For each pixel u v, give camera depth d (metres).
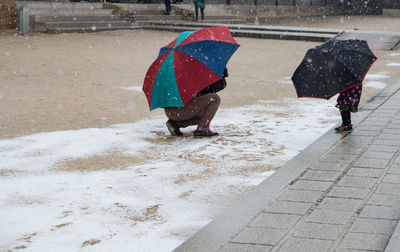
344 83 7.38
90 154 7.26
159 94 8.00
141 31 30.55
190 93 7.82
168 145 7.79
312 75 7.54
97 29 29.39
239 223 4.49
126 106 10.92
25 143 7.82
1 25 26.83
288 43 25.77
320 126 8.86
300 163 6.28
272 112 10.22
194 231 4.57
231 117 9.78
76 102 11.22
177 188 5.77
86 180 6.11
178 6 36.72
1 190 5.76
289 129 8.68
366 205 4.82
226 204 5.24
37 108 10.52
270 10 44.16
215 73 7.84
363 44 7.79
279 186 5.45
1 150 7.43
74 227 4.72
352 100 7.70
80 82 13.91
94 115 9.97
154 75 8.04
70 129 8.79
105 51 21.20
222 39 8.12
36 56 18.98
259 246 4.02
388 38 25.28
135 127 9.05
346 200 4.97
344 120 7.84
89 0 34.34
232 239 4.17
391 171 5.86
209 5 39.69
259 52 21.91
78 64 17.34
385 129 7.91
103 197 5.51
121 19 32.09
